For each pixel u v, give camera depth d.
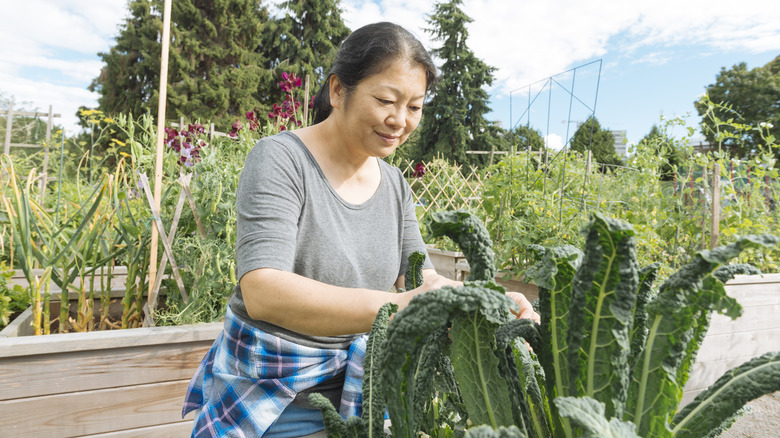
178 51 19.03
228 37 20.16
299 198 0.90
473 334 0.46
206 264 2.10
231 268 2.04
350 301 0.72
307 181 0.93
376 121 0.88
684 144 3.59
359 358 0.99
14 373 1.63
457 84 24.73
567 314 0.46
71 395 1.71
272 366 0.92
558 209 3.17
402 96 0.88
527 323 0.49
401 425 0.44
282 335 0.92
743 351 2.76
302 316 0.74
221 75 19.39
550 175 3.91
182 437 1.89
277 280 0.75
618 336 0.40
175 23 19.34
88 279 2.66
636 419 0.44
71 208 2.92
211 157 2.29
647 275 0.49
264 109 19.77
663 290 0.44
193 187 2.17
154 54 18.77
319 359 0.95
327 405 0.55
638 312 0.48
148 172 3.02
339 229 0.98
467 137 23.95
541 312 0.49
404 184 1.16
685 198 3.80
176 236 2.28
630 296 0.40
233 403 0.92
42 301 2.34
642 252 3.07
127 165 2.54
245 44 21.11
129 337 1.77
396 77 0.86
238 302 0.97
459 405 0.58
